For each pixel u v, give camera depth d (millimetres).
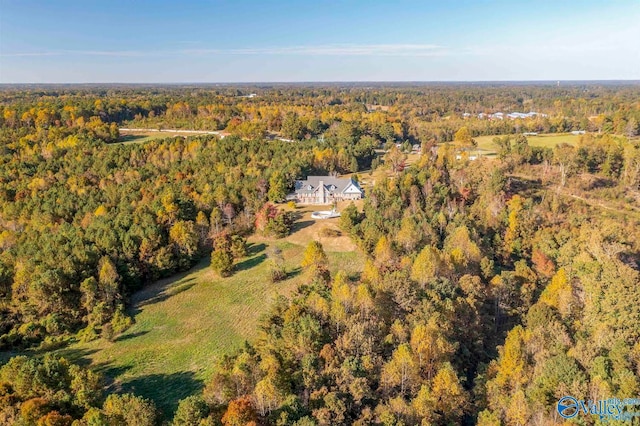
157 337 68188
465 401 51938
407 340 56719
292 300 66688
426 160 123062
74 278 76062
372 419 46469
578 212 100875
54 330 70500
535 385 50250
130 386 57688
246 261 88625
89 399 49688
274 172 115125
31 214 104312
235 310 73438
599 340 56969
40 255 79750
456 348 57500
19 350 67688
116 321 71625
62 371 52469
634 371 51125
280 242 94250
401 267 72562
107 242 83938
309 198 114625
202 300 77375
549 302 68750
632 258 82250
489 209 96938
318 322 56375
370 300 59594
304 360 50781
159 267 84438
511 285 72375
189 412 43469
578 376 48531
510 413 47844
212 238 94938
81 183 118812
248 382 49469
